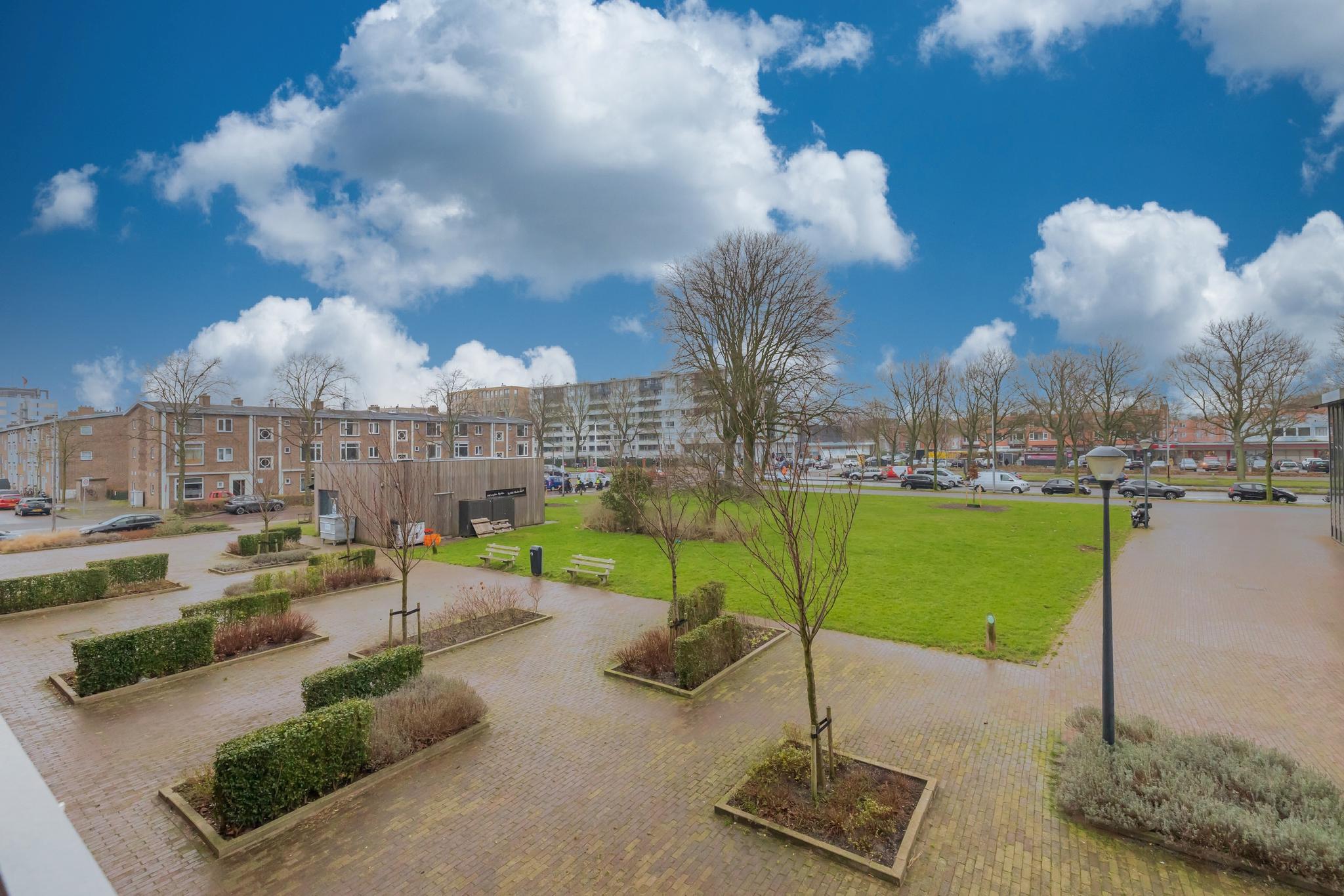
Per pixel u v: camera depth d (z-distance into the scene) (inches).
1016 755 327.9
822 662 459.5
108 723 367.6
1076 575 721.0
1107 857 251.0
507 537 1074.7
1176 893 232.4
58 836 63.1
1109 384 2222.0
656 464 1418.6
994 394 2265.0
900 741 343.6
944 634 514.9
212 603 511.2
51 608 613.6
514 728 362.0
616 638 523.8
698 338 1432.1
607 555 888.3
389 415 2522.1
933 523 1167.6
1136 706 383.2
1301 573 718.5
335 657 480.7
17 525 1637.6
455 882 239.3
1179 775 275.7
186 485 1919.3
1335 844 231.8
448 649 488.4
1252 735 346.3
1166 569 749.3
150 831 267.6
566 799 292.2
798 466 417.4
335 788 293.9
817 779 281.4
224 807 264.1
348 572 721.6
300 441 2142.0
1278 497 1510.8
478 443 2768.2
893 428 3257.9
